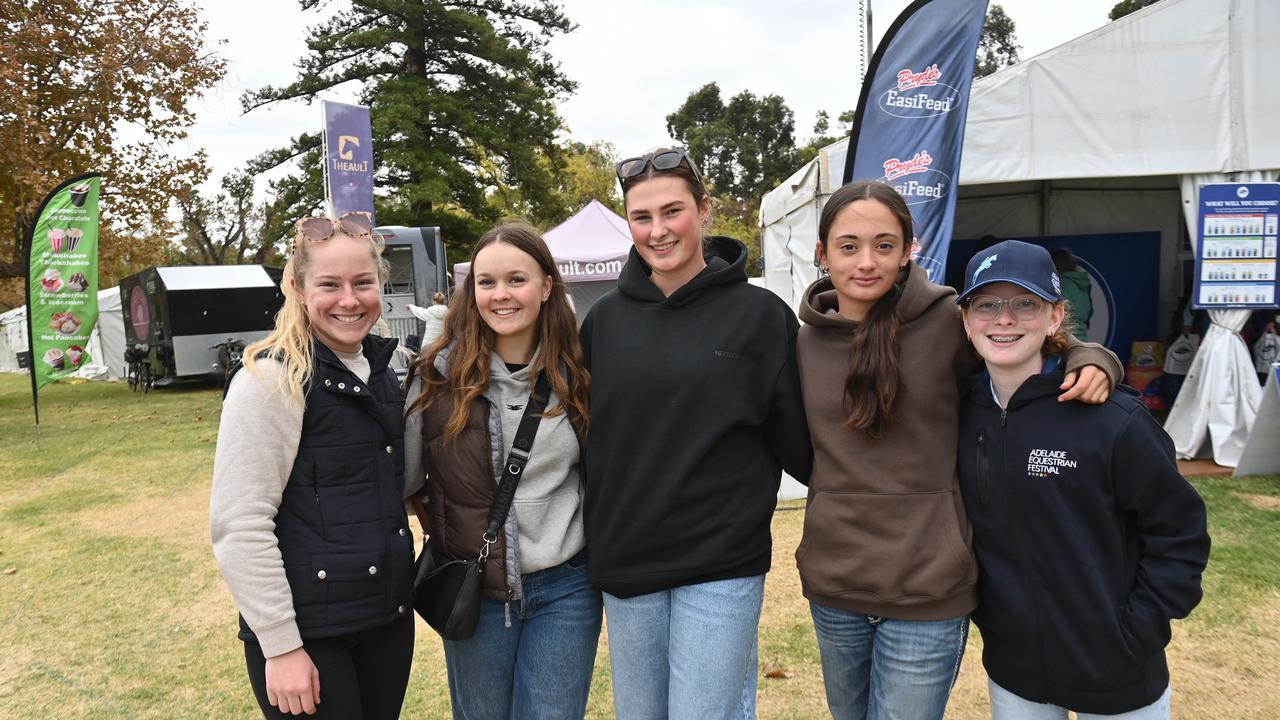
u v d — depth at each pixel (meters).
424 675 3.57
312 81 22.42
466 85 24.45
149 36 15.61
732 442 1.97
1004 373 1.89
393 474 1.93
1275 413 5.93
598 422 2.02
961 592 1.91
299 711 1.75
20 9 14.21
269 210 31.61
